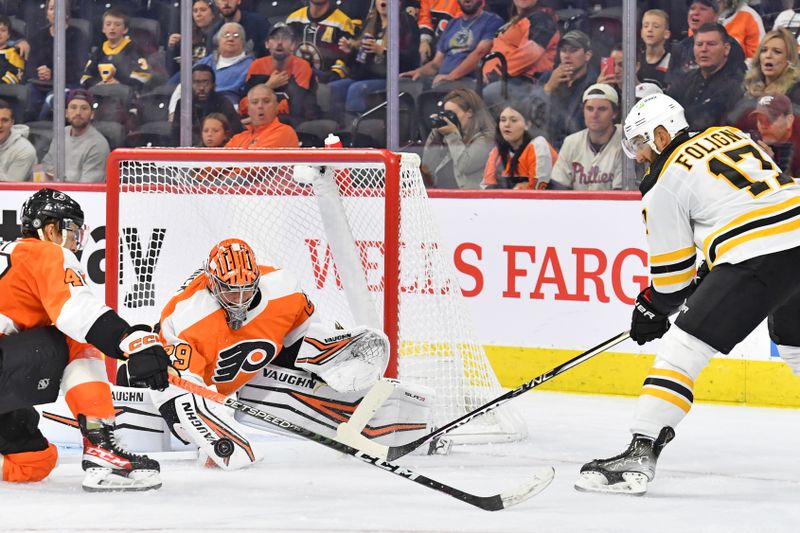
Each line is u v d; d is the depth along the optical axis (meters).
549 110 22.11
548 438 15.59
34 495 11.27
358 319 15.59
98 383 11.59
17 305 11.38
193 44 24.20
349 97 23.52
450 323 15.80
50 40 24.56
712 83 21.12
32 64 24.70
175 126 24.48
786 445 15.11
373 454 12.82
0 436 11.77
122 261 16.20
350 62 23.41
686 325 11.54
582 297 19.52
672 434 11.63
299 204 16.66
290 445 14.62
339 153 15.12
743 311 11.40
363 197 16.66
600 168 21.81
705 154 11.70
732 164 11.62
